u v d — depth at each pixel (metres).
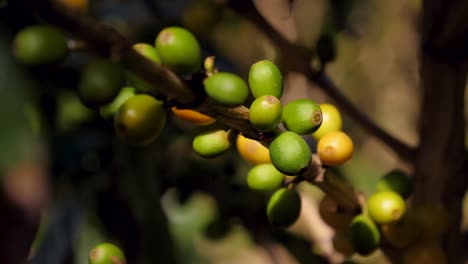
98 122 0.57
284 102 0.57
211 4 0.52
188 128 0.59
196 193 0.63
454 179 0.50
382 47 1.14
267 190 0.39
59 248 0.53
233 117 0.33
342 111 0.52
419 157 0.51
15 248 0.36
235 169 0.60
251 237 0.60
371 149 1.06
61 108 0.54
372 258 0.56
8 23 0.30
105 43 0.28
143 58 0.30
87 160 0.55
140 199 0.54
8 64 0.29
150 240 0.53
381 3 1.10
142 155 0.55
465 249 0.50
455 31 0.48
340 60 1.06
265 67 0.34
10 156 0.28
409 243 0.45
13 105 0.28
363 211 0.41
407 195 0.43
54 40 0.28
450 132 0.50
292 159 0.33
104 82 0.30
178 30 0.32
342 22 0.77
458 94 0.50
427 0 0.49
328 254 0.53
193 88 0.32
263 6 0.57
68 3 0.29
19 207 0.34
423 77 0.51
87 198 0.54
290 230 0.56
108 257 0.36
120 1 0.65
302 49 0.51
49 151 0.51
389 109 1.19
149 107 0.31
